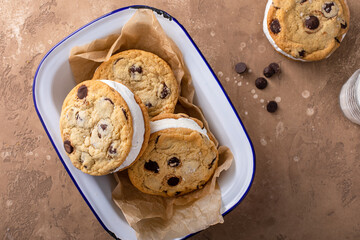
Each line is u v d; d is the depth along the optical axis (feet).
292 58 1.55
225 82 1.61
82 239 1.63
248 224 1.61
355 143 1.58
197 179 1.33
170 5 1.62
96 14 1.63
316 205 1.59
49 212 1.64
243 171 1.31
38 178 1.64
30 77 1.64
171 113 1.35
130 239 1.30
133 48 1.41
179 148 1.30
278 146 1.59
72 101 1.27
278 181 1.60
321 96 1.59
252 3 1.60
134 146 1.24
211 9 1.61
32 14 1.64
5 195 1.65
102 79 1.35
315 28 1.47
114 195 1.32
